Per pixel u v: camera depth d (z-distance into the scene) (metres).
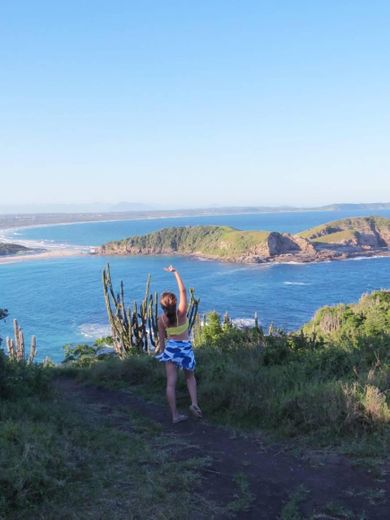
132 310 13.84
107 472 4.47
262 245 179.12
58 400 7.22
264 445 5.34
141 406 7.09
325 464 4.74
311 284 105.38
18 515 3.74
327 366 7.70
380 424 5.34
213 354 9.21
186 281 116.50
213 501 4.02
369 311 12.80
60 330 70.00
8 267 159.88
